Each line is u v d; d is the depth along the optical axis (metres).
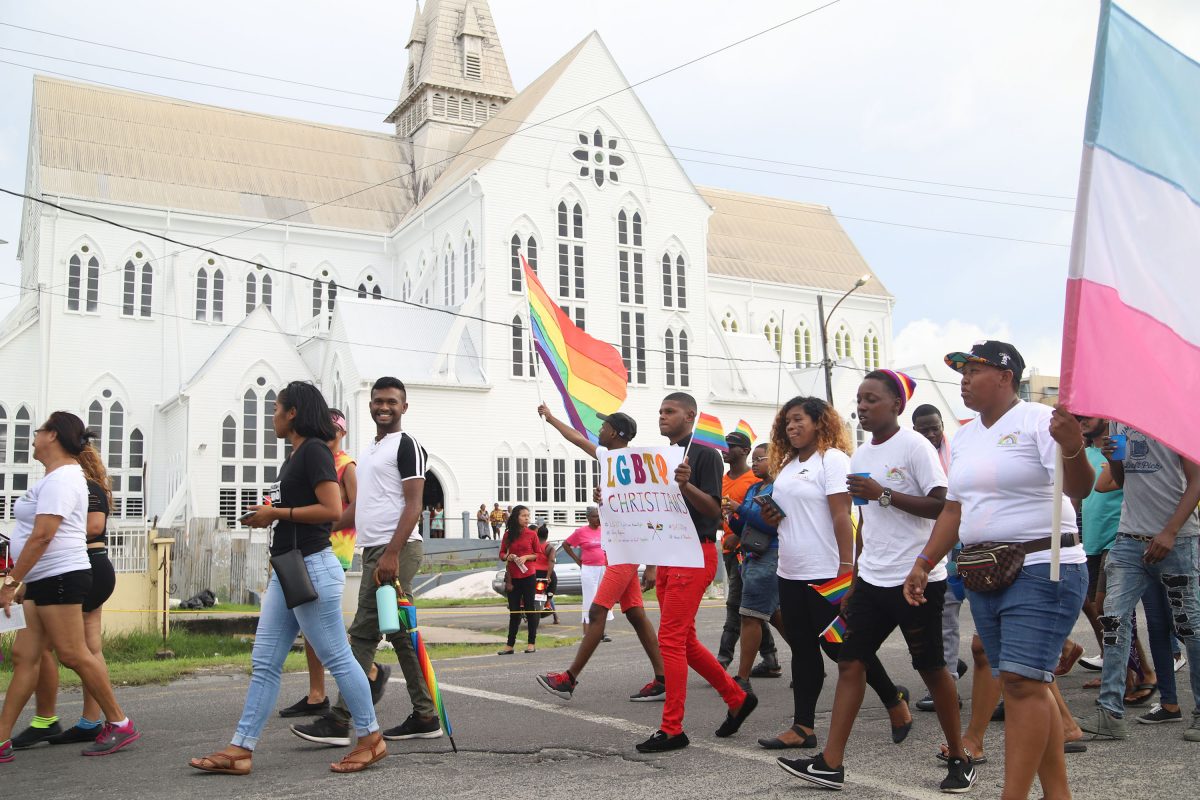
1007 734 5.24
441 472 45.56
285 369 48.19
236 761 6.80
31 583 7.48
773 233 74.38
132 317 51.78
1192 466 7.81
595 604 9.30
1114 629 7.98
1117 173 5.08
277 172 59.97
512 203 49.66
